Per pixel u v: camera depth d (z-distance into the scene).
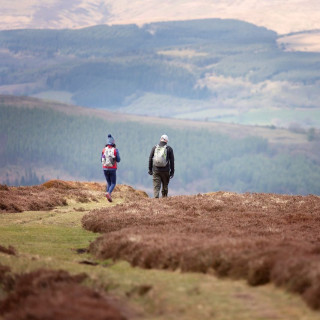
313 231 58.75
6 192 94.75
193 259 37.16
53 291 29.45
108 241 48.91
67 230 65.81
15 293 30.62
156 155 90.62
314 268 29.16
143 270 39.09
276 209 80.81
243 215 73.56
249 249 36.78
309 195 97.19
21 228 65.06
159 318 25.88
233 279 33.38
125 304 28.81
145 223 65.50
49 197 94.56
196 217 72.00
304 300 26.89
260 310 26.09
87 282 33.19
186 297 28.64
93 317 24.27
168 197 92.06
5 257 41.56
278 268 31.17
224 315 25.48
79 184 121.75
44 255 46.81
